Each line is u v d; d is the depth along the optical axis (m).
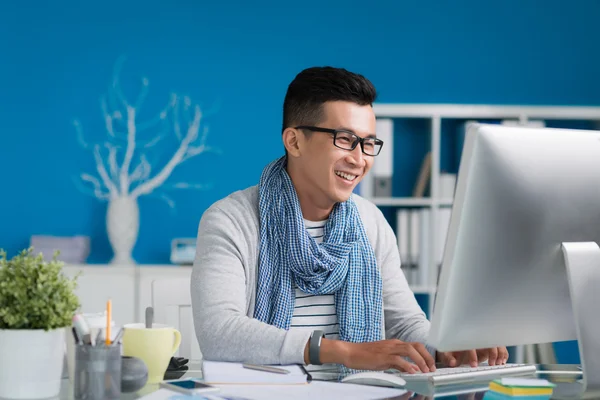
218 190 4.01
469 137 1.18
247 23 4.02
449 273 1.21
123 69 3.96
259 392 1.22
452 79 4.14
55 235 3.91
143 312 3.45
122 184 3.91
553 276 1.27
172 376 1.45
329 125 1.67
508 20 4.16
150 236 3.96
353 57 4.09
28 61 3.91
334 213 1.84
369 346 1.42
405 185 4.03
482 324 1.25
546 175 1.22
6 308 1.16
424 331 1.76
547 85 4.18
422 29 4.12
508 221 1.20
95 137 3.94
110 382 1.16
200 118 4.00
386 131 3.77
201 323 1.57
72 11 3.93
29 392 1.16
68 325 1.19
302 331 1.46
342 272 1.78
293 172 1.79
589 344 1.26
